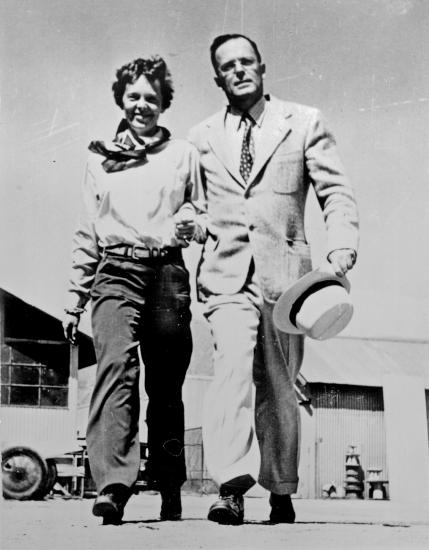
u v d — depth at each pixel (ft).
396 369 25.85
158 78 24.13
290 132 22.41
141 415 24.06
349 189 22.29
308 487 25.04
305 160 22.52
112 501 19.29
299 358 21.30
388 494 25.09
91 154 21.99
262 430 20.80
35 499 24.59
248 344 20.97
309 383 25.44
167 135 22.77
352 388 25.66
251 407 20.47
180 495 21.15
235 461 19.89
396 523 20.90
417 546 18.80
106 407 19.72
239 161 22.22
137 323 20.65
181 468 20.51
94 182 21.71
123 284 20.76
